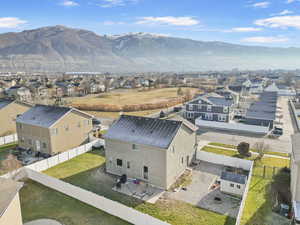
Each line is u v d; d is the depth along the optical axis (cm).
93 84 11162
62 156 2805
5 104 3878
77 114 3325
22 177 2341
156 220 1530
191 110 5216
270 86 9512
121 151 2383
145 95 8812
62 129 3108
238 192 2022
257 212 1741
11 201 1286
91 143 3212
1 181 1455
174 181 2300
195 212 1800
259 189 2067
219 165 2680
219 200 1961
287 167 2473
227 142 3534
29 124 3141
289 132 4069
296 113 5244
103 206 1816
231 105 4897
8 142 3569
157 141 2183
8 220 1275
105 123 4816
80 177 2409
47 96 8244
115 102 7181
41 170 2564
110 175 2456
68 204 1914
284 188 2070
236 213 1784
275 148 3222
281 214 1716
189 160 2661
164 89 10769
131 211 1650
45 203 1931
